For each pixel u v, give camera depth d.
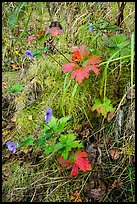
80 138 1.65
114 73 1.67
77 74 1.44
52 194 1.57
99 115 1.65
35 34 2.08
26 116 1.81
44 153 1.66
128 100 1.60
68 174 1.60
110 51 1.57
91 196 1.54
